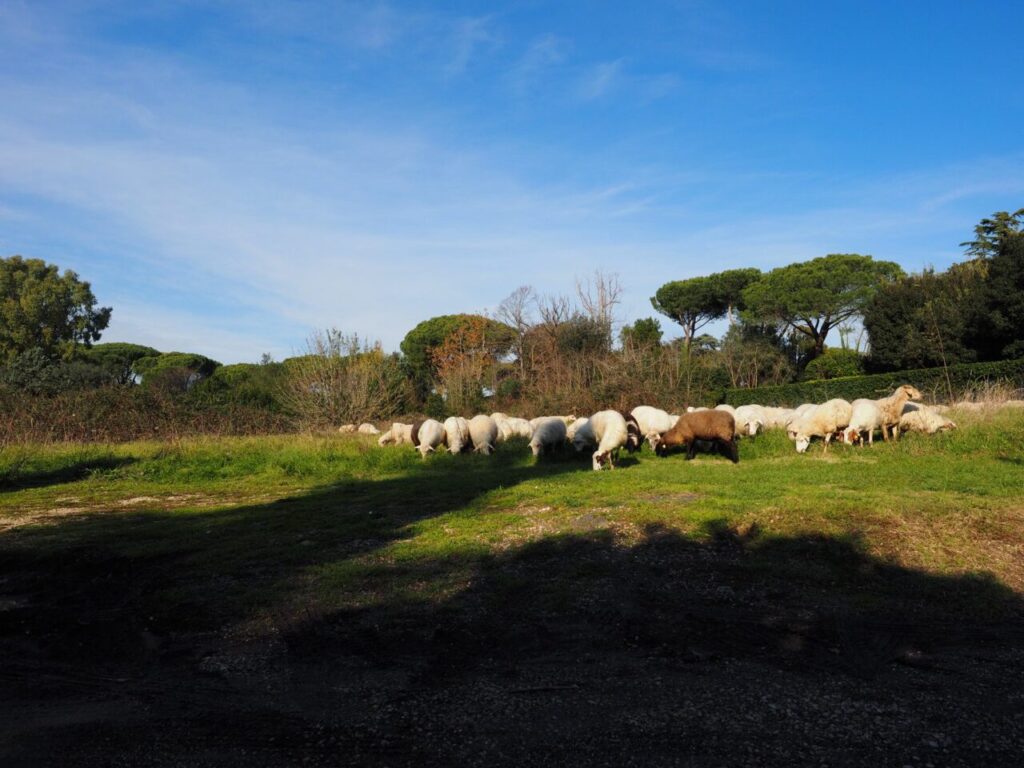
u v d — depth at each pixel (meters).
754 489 9.86
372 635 5.78
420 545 8.13
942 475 10.59
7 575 7.82
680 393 25.56
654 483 10.76
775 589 6.43
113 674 5.31
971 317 29.19
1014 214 44.97
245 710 4.66
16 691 5.07
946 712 4.38
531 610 6.16
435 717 4.48
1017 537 7.40
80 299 57.62
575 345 35.50
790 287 44.03
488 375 38.09
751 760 3.88
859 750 3.96
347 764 3.96
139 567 7.86
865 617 5.86
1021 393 20.00
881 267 44.22
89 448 19.42
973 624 5.72
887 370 34.28
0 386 25.38
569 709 4.53
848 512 8.17
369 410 28.55
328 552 8.06
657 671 5.04
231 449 18.73
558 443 16.98
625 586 6.61
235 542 8.72
